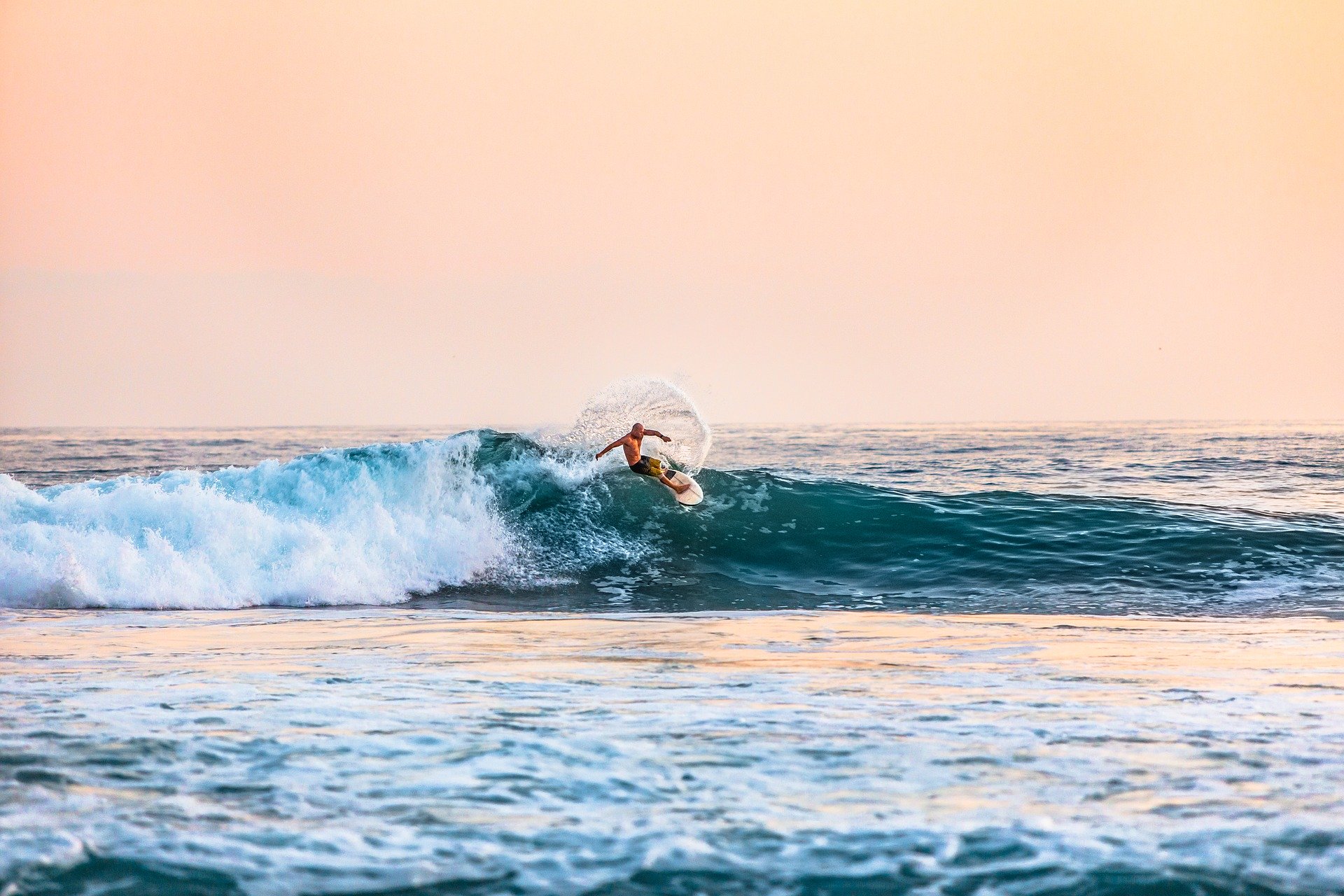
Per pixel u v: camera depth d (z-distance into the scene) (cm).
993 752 554
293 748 559
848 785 499
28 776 505
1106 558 1458
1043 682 759
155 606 1301
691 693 714
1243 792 486
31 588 1301
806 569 1484
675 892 382
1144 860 407
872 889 384
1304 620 1131
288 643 973
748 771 520
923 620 1152
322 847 420
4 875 388
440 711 652
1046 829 440
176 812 457
